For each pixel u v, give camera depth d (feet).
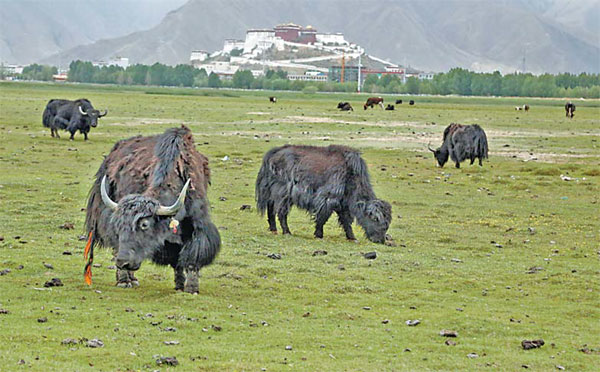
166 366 50.03
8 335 54.60
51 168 168.55
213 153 211.20
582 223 120.88
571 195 152.56
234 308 66.49
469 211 130.82
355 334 60.13
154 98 647.56
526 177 180.34
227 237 101.04
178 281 72.02
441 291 77.36
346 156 103.55
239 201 133.28
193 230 70.03
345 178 102.68
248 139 257.55
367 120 385.70
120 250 65.67
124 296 68.64
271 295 72.43
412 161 212.23
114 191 74.74
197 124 319.68
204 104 527.81
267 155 107.24
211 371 49.65
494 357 55.31
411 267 87.40
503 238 107.76
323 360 52.90
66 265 80.94
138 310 63.67
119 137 254.06
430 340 59.41
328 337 58.75
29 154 193.77
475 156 202.08
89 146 222.89
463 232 111.34
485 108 639.35
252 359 52.37
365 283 78.79
